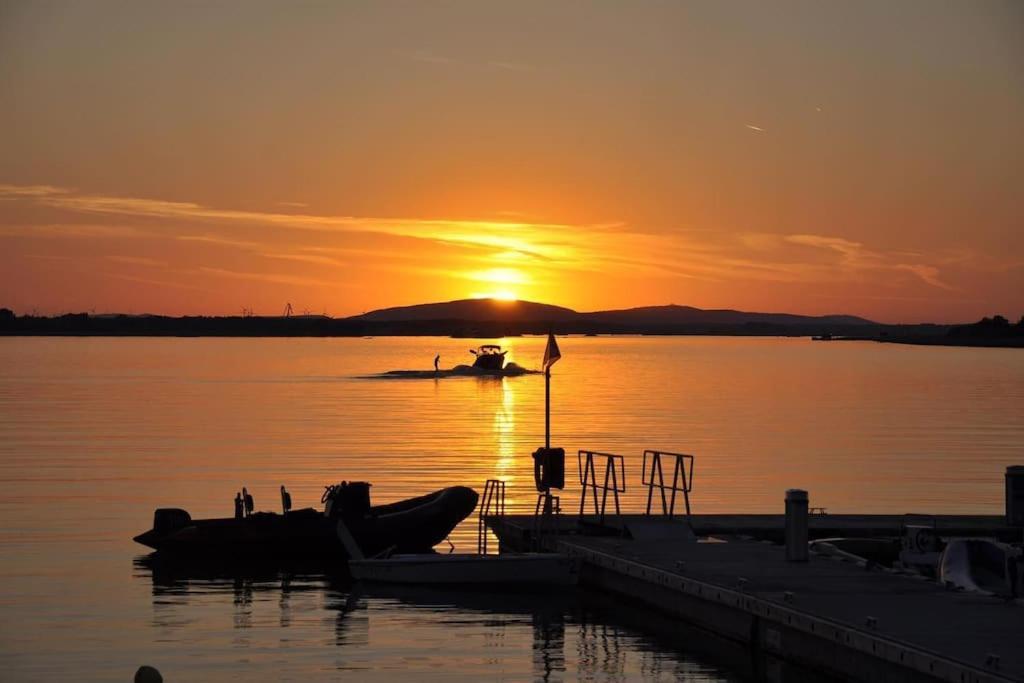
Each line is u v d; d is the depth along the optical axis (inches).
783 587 768.3
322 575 1023.6
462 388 3718.0
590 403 3026.6
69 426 2271.2
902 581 792.9
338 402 3021.7
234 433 2149.4
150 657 740.0
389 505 1159.6
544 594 949.2
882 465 1713.8
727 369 5265.8
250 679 695.7
